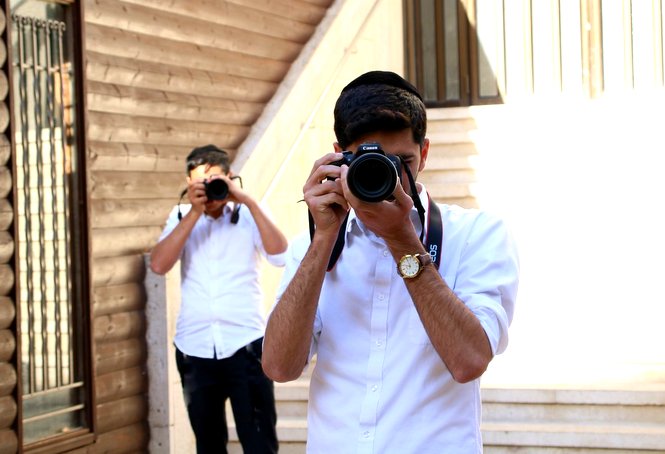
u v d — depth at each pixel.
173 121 6.20
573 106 9.07
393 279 2.22
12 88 4.93
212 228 5.20
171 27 6.11
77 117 5.43
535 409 6.27
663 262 8.14
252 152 6.77
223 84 6.62
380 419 2.18
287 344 2.16
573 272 8.23
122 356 5.69
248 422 5.07
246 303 5.14
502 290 2.22
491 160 8.84
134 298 5.79
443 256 2.25
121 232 5.73
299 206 7.46
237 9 6.70
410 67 10.02
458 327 2.05
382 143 2.17
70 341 5.40
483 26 9.93
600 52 9.66
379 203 1.99
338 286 2.27
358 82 2.22
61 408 5.34
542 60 9.80
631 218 8.34
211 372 5.11
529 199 8.62
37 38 5.25
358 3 8.23
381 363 2.20
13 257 4.91
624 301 7.90
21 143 5.16
